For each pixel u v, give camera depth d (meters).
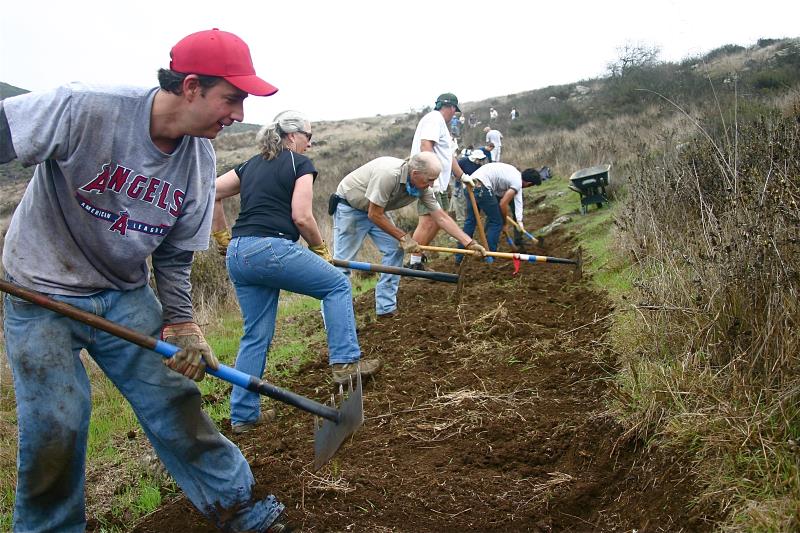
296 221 4.39
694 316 3.91
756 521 2.54
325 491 3.57
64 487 2.78
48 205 2.68
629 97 23.86
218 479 3.06
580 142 19.06
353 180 6.30
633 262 6.21
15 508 2.78
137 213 2.76
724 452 2.98
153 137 2.69
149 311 2.98
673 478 3.12
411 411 4.57
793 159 4.19
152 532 3.47
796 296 3.25
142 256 2.85
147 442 4.55
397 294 8.05
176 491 3.91
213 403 5.22
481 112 46.94
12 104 2.47
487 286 7.88
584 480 3.54
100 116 2.55
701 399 3.35
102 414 5.28
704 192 5.50
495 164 9.28
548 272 8.39
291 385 5.45
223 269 9.09
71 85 2.55
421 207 7.70
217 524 3.12
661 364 3.86
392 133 45.66
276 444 4.18
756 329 3.34
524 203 15.20
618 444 3.64
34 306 2.70
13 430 5.30
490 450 3.94
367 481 3.66
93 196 2.66
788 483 2.64
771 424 2.95
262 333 4.55
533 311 6.50
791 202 3.50
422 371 5.31
